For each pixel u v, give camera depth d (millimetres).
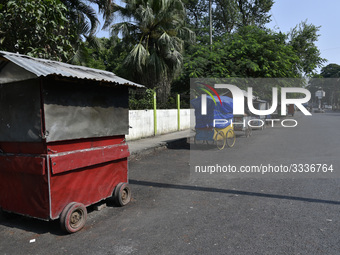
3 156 3971
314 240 3371
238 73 18797
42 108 3588
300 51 27422
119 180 4773
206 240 3432
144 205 4785
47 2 6441
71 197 3889
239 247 3240
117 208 4660
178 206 4691
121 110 4719
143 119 12922
